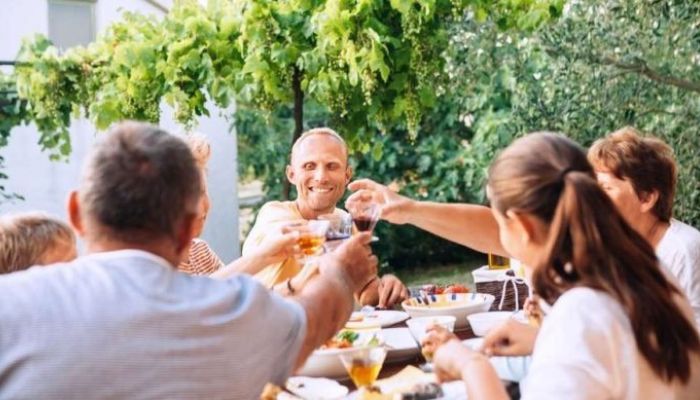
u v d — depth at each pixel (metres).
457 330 2.53
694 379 1.57
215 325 1.30
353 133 4.22
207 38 4.13
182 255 1.44
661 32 4.21
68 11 6.20
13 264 2.00
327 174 3.07
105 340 1.22
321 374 2.03
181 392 1.24
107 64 4.65
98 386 1.21
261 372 1.36
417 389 1.75
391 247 8.45
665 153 2.53
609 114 4.44
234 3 4.14
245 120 8.45
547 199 1.45
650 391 1.42
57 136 4.92
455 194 7.88
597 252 1.42
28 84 4.73
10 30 5.96
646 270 1.43
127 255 1.32
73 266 1.31
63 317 1.23
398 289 2.96
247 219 9.13
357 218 2.18
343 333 2.23
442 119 8.10
